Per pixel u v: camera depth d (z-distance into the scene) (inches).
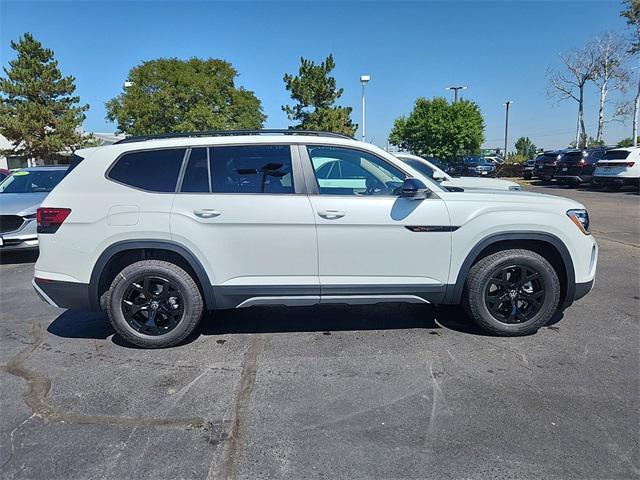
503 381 132.2
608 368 139.5
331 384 131.9
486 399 122.7
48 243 150.8
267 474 95.3
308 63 1045.8
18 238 279.9
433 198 154.7
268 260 151.9
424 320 181.5
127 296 155.3
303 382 133.3
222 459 100.1
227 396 125.9
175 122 1341.0
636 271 254.5
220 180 152.7
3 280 258.7
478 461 98.3
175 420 114.7
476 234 154.3
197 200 150.1
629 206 545.3
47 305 209.9
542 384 130.2
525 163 1242.0
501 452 101.1
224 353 153.8
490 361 144.9
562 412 116.0
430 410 117.8
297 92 1046.4
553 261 165.0
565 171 842.8
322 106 1060.5
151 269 152.7
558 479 92.8
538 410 117.1
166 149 154.1
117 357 151.9
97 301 154.4
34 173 360.2
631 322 177.2
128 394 127.6
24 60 1163.3
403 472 95.4
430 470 95.9
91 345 162.2
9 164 1387.8
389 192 156.9
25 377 138.6
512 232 155.3
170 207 149.4
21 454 102.3
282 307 199.5
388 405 120.6
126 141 159.3
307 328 175.0
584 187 831.7
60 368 144.3
